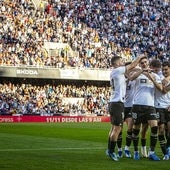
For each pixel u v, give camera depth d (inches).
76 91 3929.6
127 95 1222.3
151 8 4749.0
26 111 3587.6
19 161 1051.9
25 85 3782.0
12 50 3754.9
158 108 1171.9
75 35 4175.7
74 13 4350.4
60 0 4365.2
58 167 959.0
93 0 4517.7
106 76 3993.6
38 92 3745.1
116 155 1131.3
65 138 1861.5
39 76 3762.3
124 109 1212.5
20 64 3727.9
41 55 3860.7
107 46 4256.9
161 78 1186.0
